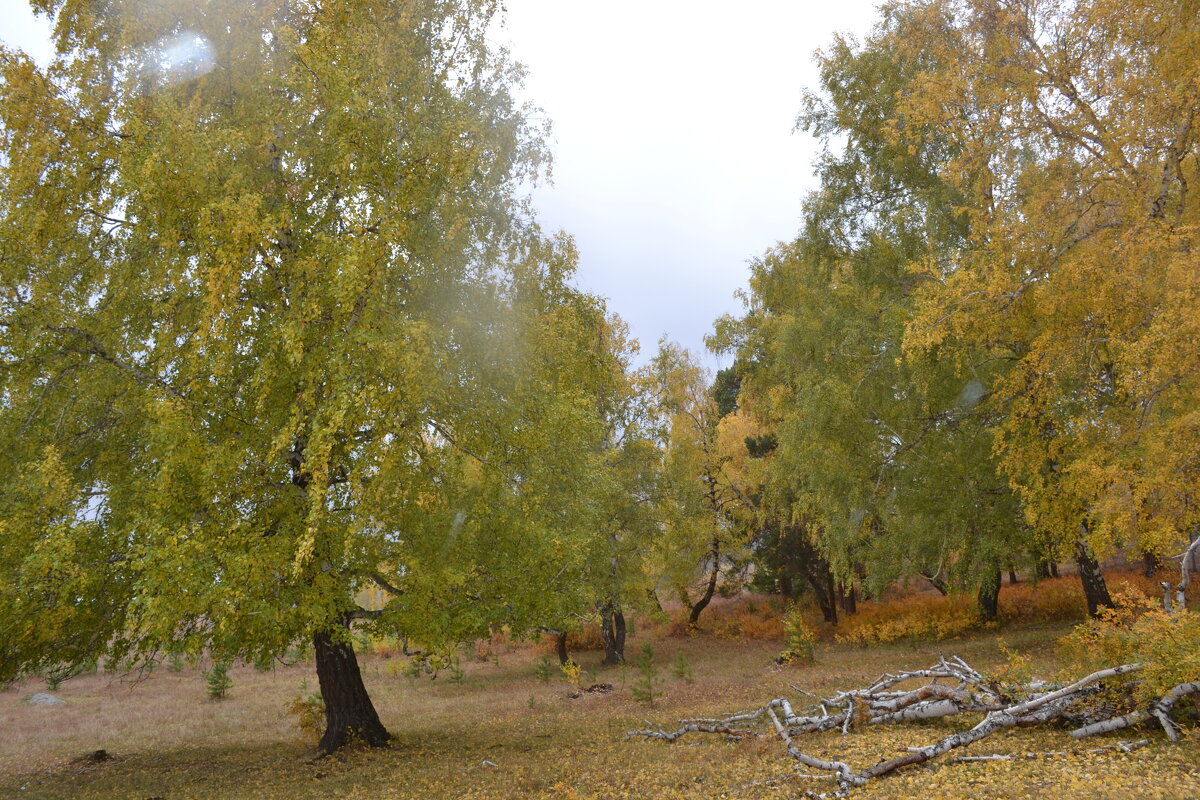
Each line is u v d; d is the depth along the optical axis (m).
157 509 7.87
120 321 9.73
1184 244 9.20
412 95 10.75
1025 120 11.52
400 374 8.19
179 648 8.89
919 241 16.33
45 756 14.02
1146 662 7.16
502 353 9.98
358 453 8.91
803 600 31.97
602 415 23.41
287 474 9.70
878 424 17.20
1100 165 10.68
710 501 30.67
